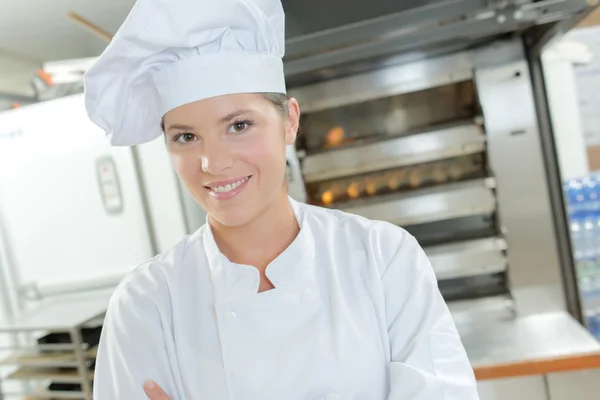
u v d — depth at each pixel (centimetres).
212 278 85
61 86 210
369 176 182
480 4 133
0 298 197
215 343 81
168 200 184
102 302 177
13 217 195
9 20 204
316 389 77
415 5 157
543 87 166
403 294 83
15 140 191
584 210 196
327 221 94
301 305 81
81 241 190
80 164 187
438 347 77
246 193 74
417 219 168
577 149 192
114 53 72
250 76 73
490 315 169
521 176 164
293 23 162
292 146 171
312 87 169
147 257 186
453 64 162
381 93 166
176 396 81
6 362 160
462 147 165
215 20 71
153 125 87
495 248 166
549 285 167
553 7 125
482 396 140
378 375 79
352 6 160
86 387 152
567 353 135
